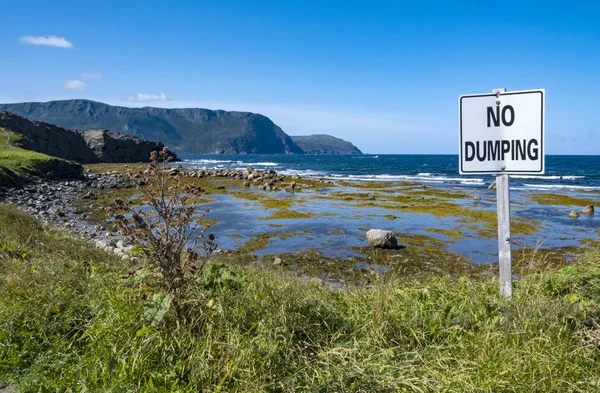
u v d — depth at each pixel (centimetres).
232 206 2364
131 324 394
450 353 368
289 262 1212
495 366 329
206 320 399
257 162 12450
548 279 530
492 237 1539
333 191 3216
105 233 1581
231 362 343
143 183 3591
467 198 2745
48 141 7606
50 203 2364
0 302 455
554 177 5016
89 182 3741
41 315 436
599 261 674
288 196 2853
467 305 451
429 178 5103
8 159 3569
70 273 546
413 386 315
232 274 521
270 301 446
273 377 337
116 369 339
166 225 415
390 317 425
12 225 1058
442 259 1241
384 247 1377
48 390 334
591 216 1981
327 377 334
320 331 414
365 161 13462
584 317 405
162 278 422
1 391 346
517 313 412
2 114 7019
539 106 437
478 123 462
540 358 334
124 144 9306
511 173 455
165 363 356
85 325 415
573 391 308
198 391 328
